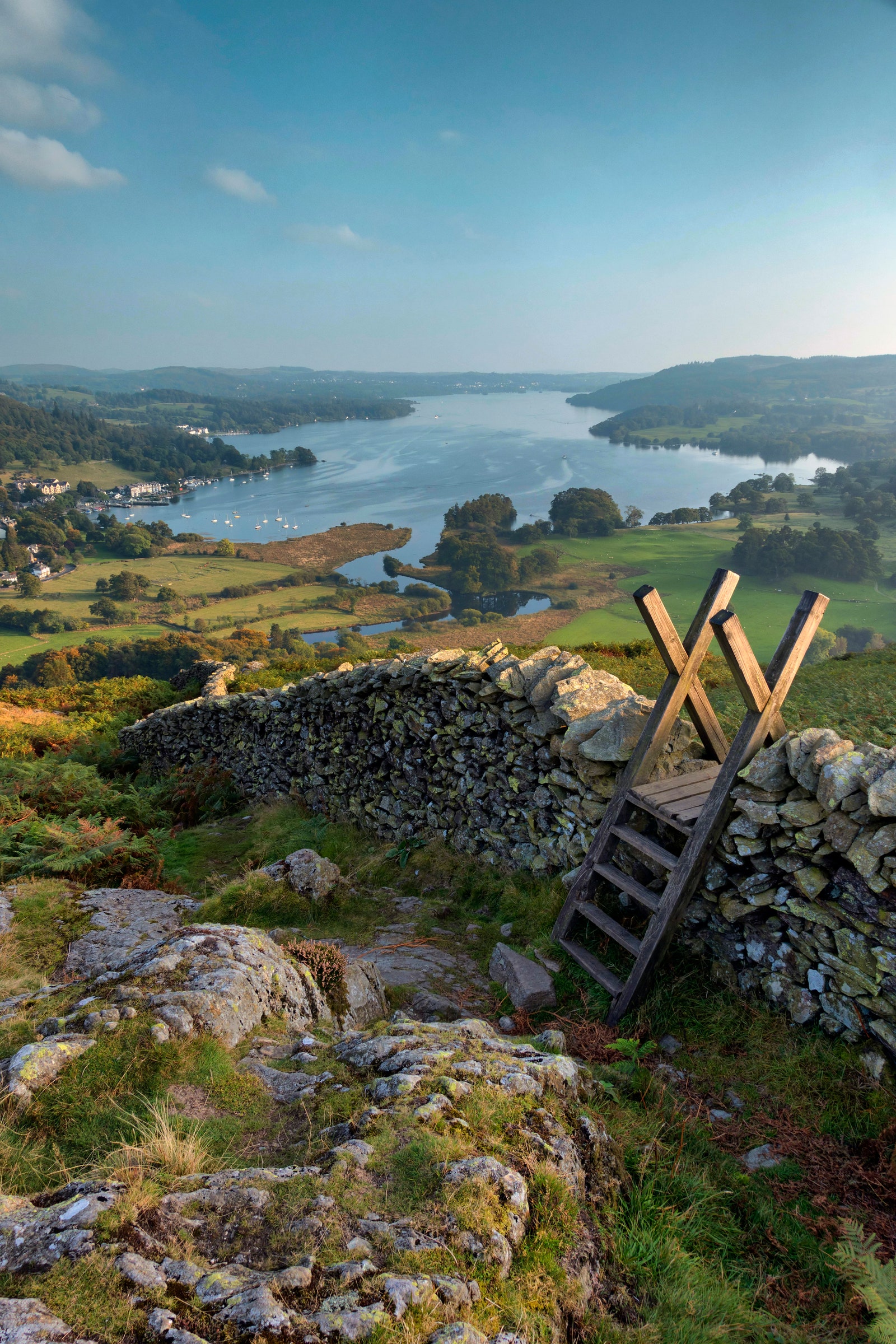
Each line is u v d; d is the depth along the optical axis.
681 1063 3.98
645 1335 2.28
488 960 5.41
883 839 3.52
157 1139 2.48
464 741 7.40
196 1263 1.99
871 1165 3.20
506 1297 2.05
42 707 24.77
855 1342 2.43
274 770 12.30
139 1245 2.00
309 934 6.11
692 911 4.64
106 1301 1.79
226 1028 3.35
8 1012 3.46
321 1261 2.01
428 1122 2.62
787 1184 3.13
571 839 5.98
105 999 3.42
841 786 3.67
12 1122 2.67
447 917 6.44
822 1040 3.87
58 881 6.72
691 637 4.79
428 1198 2.29
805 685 17.36
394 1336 1.76
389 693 8.76
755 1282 2.71
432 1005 4.57
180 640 151.25
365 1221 2.18
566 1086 3.19
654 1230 2.77
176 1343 1.68
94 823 8.43
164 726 16.00
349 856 8.73
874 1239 2.78
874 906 3.62
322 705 10.49
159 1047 3.04
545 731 6.20
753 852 4.15
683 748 5.55
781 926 4.17
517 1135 2.69
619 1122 3.38
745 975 4.37
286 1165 2.55
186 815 12.48
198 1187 2.30
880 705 12.80
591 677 6.46
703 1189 3.06
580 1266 2.38
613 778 5.61
